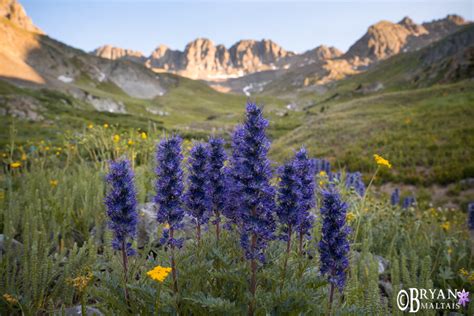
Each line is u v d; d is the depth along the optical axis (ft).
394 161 88.53
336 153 108.68
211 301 9.07
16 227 16.90
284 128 329.93
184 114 653.71
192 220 11.43
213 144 11.54
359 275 14.62
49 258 12.51
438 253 18.71
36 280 11.60
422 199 65.77
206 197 11.12
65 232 16.99
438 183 74.49
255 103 10.01
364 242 15.72
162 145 10.71
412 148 97.30
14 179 26.07
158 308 9.33
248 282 10.07
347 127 150.10
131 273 11.66
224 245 12.37
